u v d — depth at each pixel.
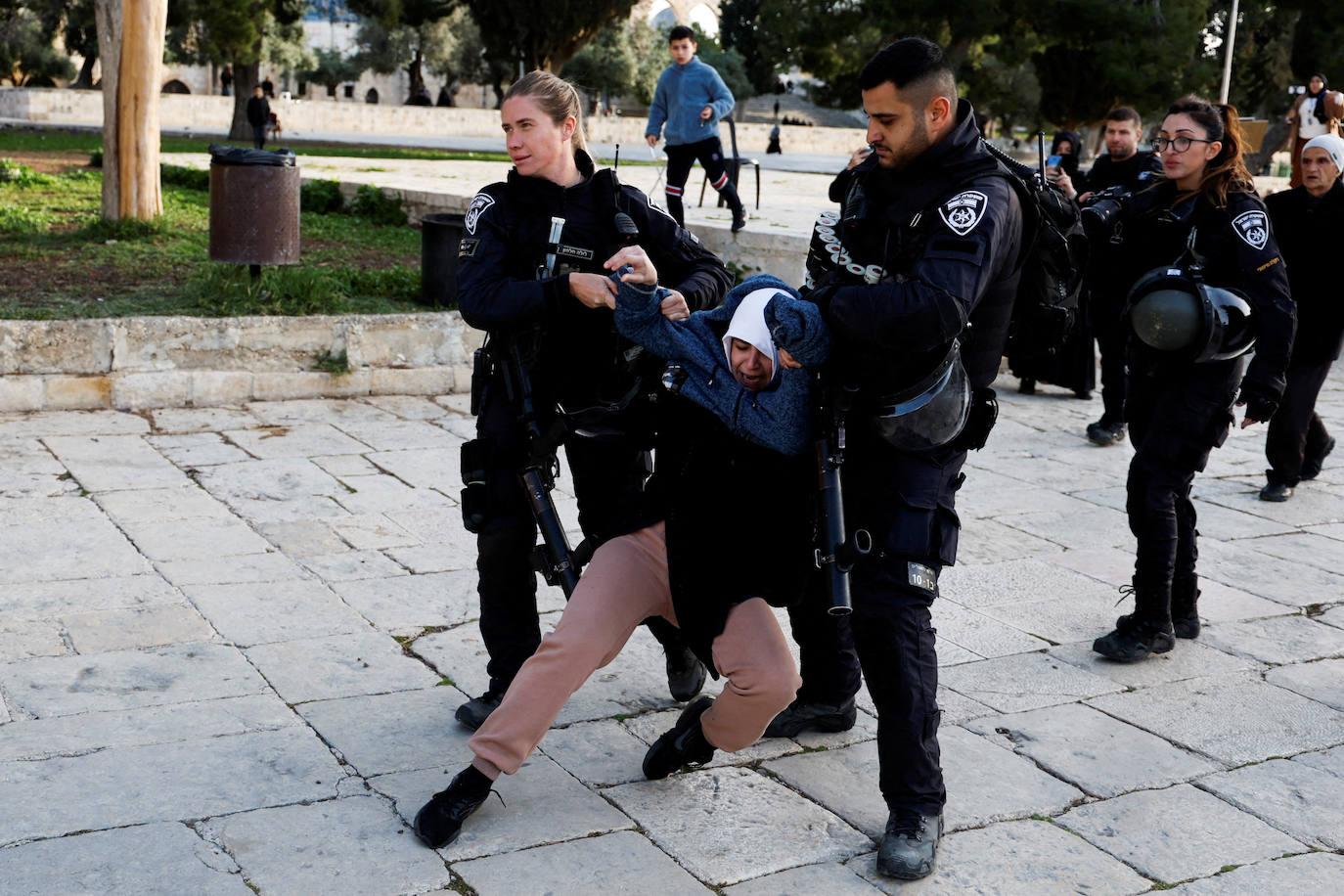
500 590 3.38
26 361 6.51
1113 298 4.31
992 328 2.86
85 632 3.96
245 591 4.39
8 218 11.09
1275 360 4.00
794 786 3.27
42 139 26.02
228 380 6.99
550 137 3.15
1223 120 4.00
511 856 2.86
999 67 36.53
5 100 37.19
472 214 3.19
